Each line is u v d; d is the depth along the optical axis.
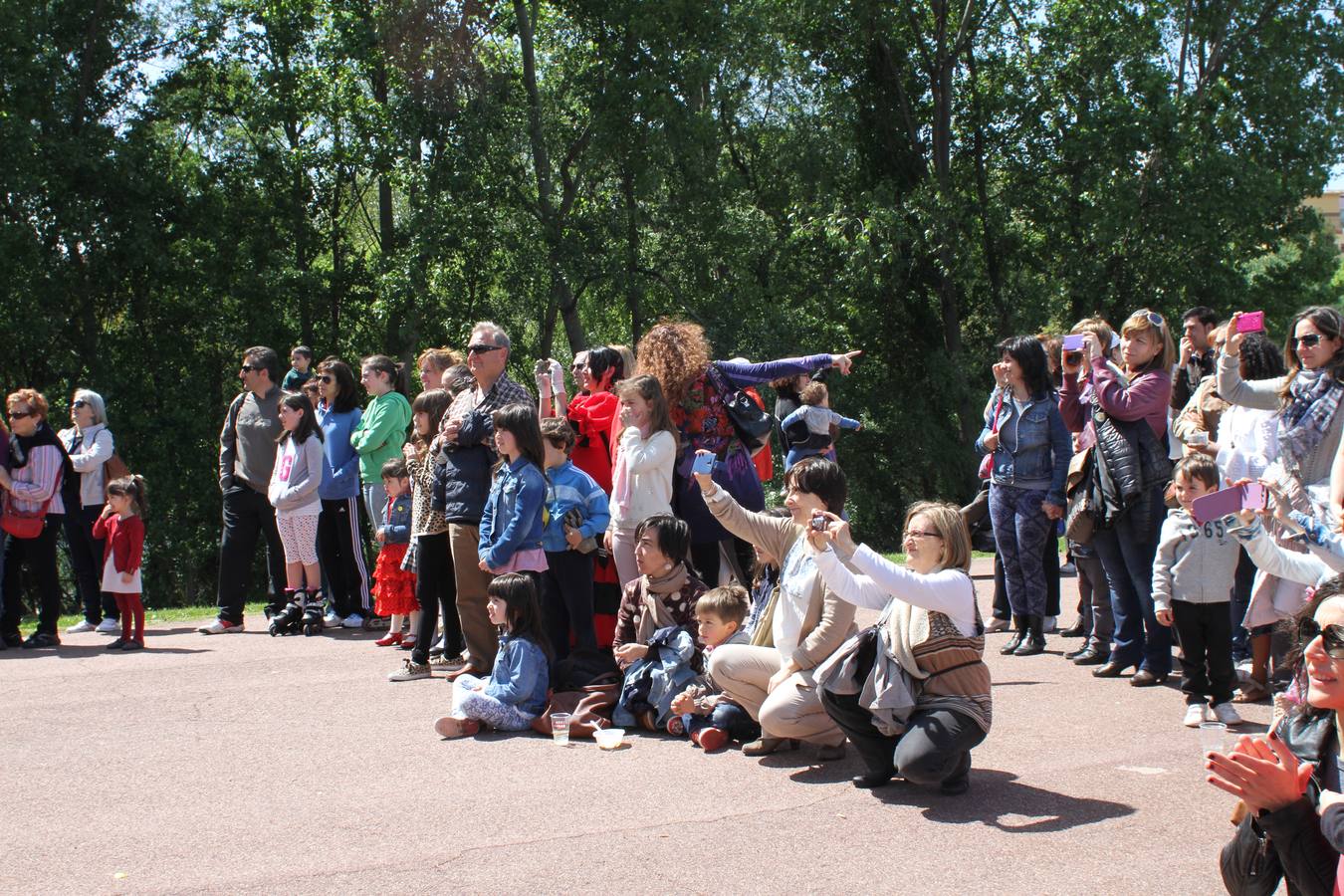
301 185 27.17
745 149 31.25
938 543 4.98
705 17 25.50
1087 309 28.25
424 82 25.09
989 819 4.65
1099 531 7.09
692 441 7.25
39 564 9.48
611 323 30.95
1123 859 4.20
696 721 5.94
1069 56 28.83
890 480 30.62
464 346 25.70
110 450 10.29
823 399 10.05
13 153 22.50
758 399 7.46
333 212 28.47
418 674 7.61
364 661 8.34
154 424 25.36
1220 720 6.02
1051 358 8.99
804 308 29.09
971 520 9.30
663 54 25.25
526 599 6.37
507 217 26.06
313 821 4.82
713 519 7.20
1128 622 7.15
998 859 4.22
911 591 4.75
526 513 6.77
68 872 4.31
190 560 26.27
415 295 25.02
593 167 26.55
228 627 10.03
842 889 3.98
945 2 29.00
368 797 5.12
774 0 28.12
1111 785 5.05
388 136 25.16
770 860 4.26
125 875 4.26
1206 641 6.17
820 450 10.07
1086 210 27.84
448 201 24.98
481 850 4.42
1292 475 5.91
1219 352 6.89
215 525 26.58
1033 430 7.93
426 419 8.01
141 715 6.81
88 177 24.34
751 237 27.44
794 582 5.57
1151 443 6.88
